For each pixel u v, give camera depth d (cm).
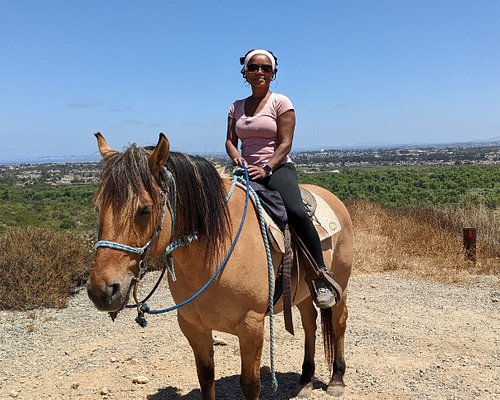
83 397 470
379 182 4781
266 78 392
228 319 339
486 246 1146
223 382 497
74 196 4372
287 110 389
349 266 463
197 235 327
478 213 1412
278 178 381
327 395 459
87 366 548
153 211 287
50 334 676
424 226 1331
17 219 2148
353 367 525
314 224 409
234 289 333
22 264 844
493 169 6328
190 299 323
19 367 553
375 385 480
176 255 331
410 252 1164
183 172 321
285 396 464
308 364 470
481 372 510
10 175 9944
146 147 314
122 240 275
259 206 361
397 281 951
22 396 476
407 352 569
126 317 746
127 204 276
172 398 461
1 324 723
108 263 272
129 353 585
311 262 379
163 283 956
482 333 643
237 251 338
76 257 926
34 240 916
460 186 4403
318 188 480
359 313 739
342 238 453
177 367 537
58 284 850
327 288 390
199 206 324
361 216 1597
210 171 338
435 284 930
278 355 563
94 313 780
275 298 369
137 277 285
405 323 686
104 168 291
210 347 371
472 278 966
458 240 1194
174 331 664
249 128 391
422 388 471
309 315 466
